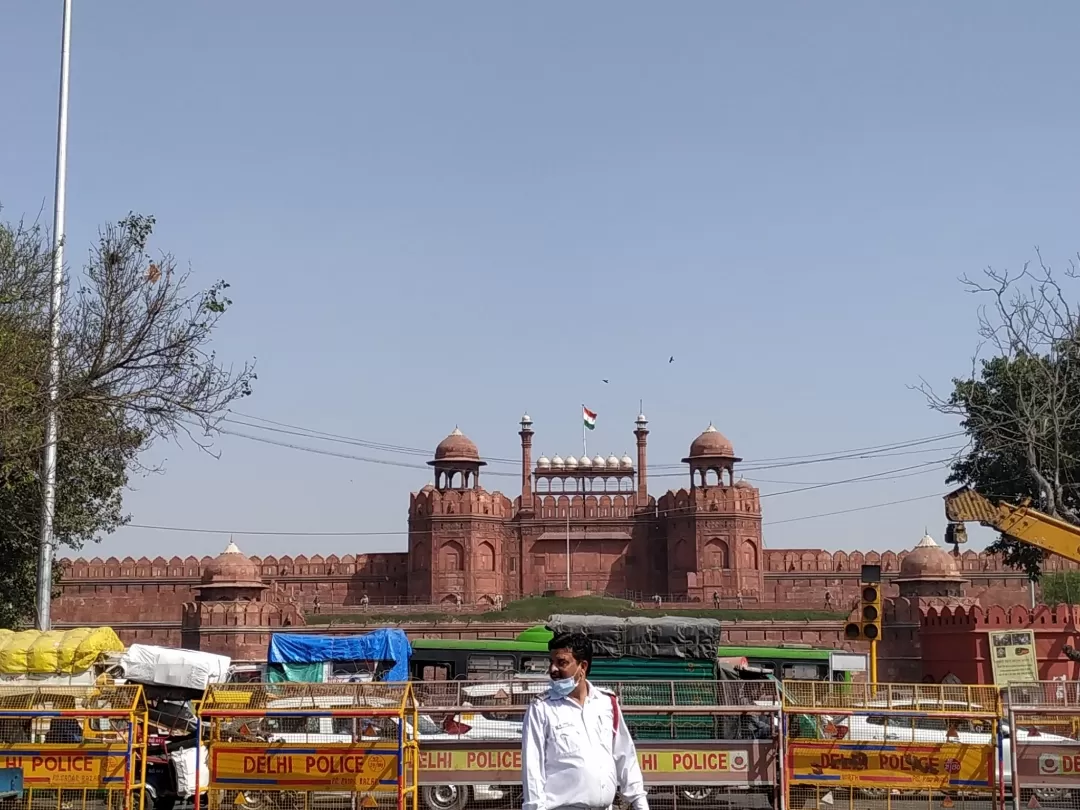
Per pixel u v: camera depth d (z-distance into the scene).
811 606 54.94
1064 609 33.12
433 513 60.03
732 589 58.44
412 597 59.91
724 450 60.50
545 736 6.81
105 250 19.14
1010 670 23.75
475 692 15.64
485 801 13.45
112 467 23.27
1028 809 12.48
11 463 19.48
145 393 19.28
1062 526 17.16
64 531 25.81
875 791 12.72
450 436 61.88
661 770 12.87
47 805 11.98
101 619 59.19
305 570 61.16
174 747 15.77
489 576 60.69
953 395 36.16
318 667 23.66
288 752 11.89
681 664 18.69
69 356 19.08
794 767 12.61
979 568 57.25
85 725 12.23
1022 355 27.72
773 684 13.27
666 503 60.56
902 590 49.66
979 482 38.84
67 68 21.77
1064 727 12.69
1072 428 29.88
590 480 62.19
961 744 12.43
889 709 12.75
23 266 19.45
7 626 27.14
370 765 11.84
